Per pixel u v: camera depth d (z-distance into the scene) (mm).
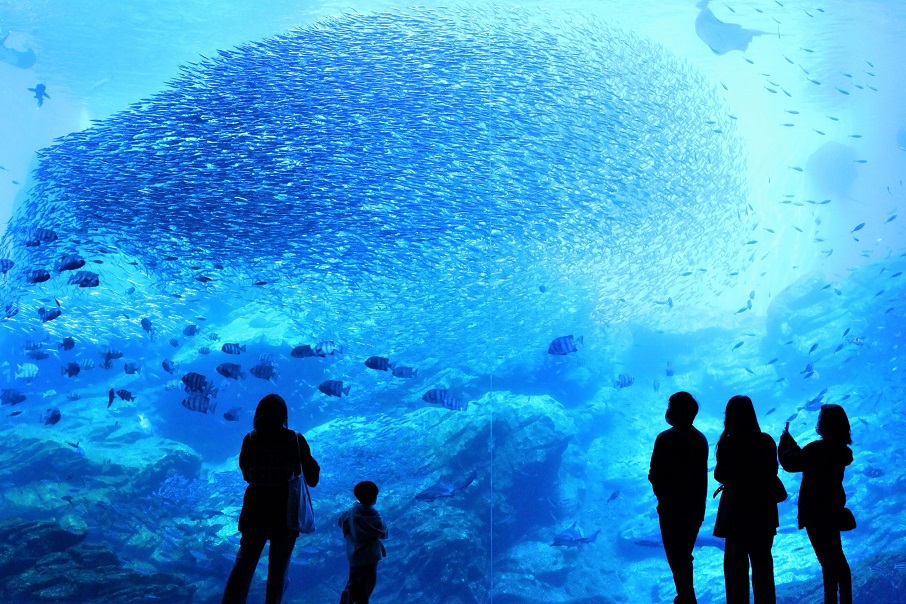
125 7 31094
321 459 18453
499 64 19500
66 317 23578
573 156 20547
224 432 22859
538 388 23906
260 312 25516
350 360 22781
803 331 24078
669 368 19797
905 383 20812
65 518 14359
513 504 18078
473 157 19375
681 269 25359
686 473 4102
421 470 17562
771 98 42312
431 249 19328
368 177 18484
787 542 16062
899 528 14883
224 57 18547
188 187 17578
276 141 18141
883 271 24578
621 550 18359
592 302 23609
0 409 23031
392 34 19109
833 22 32094
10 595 8906
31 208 20625
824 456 4359
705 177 23641
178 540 15055
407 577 15031
